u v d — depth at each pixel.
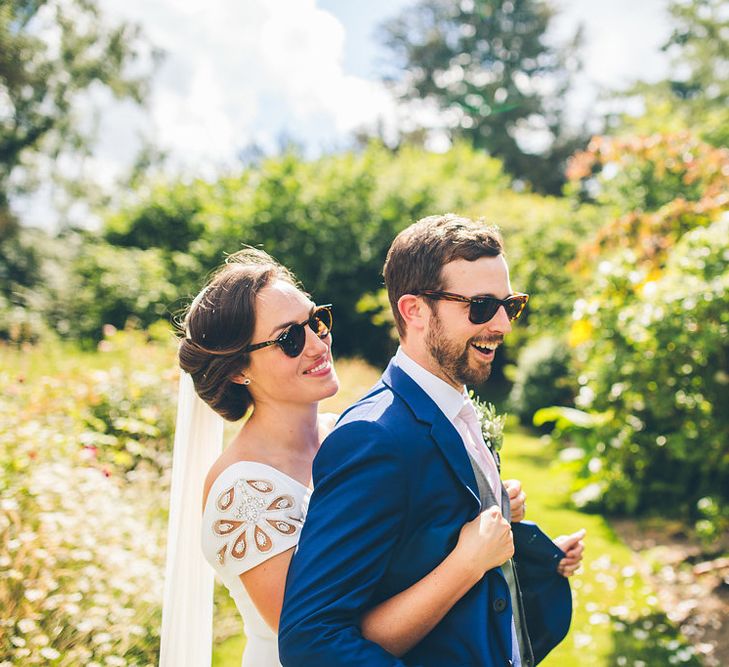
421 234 1.42
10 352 7.25
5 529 2.83
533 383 9.27
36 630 2.57
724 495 5.16
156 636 2.97
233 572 1.50
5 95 13.80
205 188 14.20
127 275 12.38
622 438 5.42
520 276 10.37
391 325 12.05
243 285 1.60
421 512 1.30
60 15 13.91
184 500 1.85
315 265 13.12
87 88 14.68
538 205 12.48
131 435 5.28
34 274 14.62
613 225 7.21
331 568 1.18
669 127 12.13
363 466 1.27
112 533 3.29
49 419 4.51
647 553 4.88
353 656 1.12
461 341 1.38
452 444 1.35
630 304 5.43
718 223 5.23
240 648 3.23
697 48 19.91
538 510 5.84
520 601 1.56
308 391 1.63
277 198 13.35
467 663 1.26
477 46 28.70
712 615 3.91
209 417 1.88
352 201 13.27
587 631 3.74
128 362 6.46
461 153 16.20
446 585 1.23
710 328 4.79
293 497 1.54
